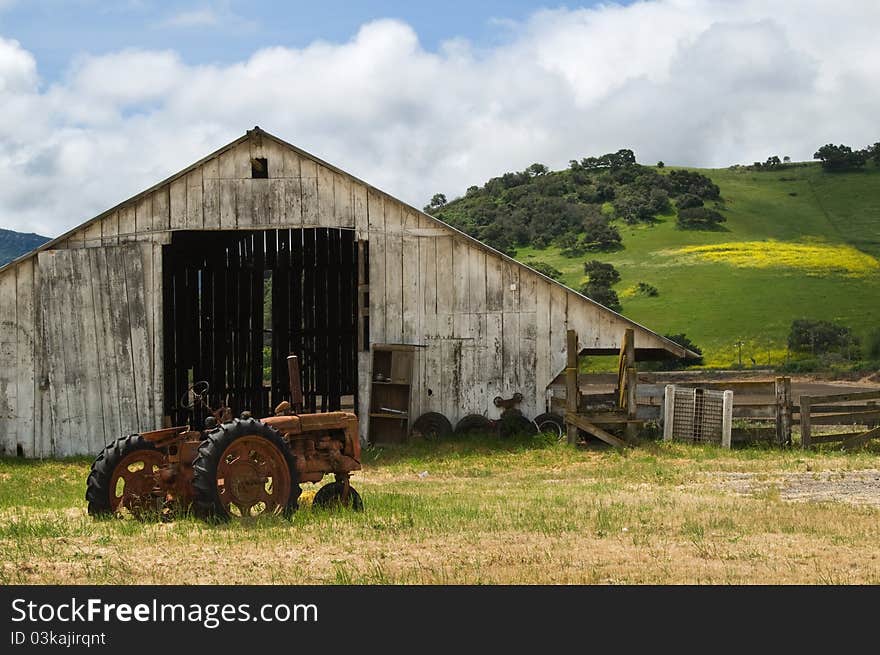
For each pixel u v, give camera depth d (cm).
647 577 901
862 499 1481
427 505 1374
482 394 2405
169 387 2438
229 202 2411
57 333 2405
